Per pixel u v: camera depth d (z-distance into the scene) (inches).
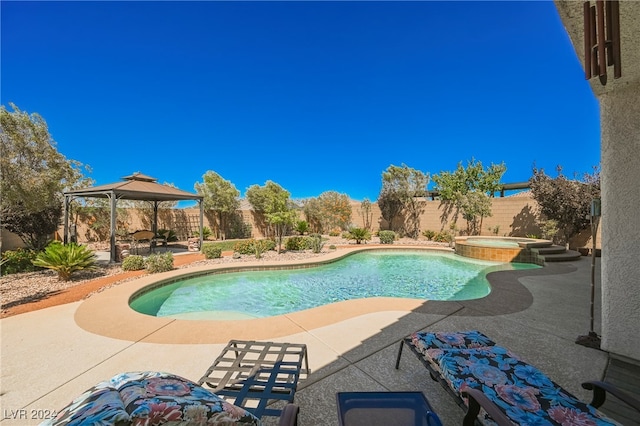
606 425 60.9
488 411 55.4
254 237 780.0
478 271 390.3
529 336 142.5
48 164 297.3
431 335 105.3
